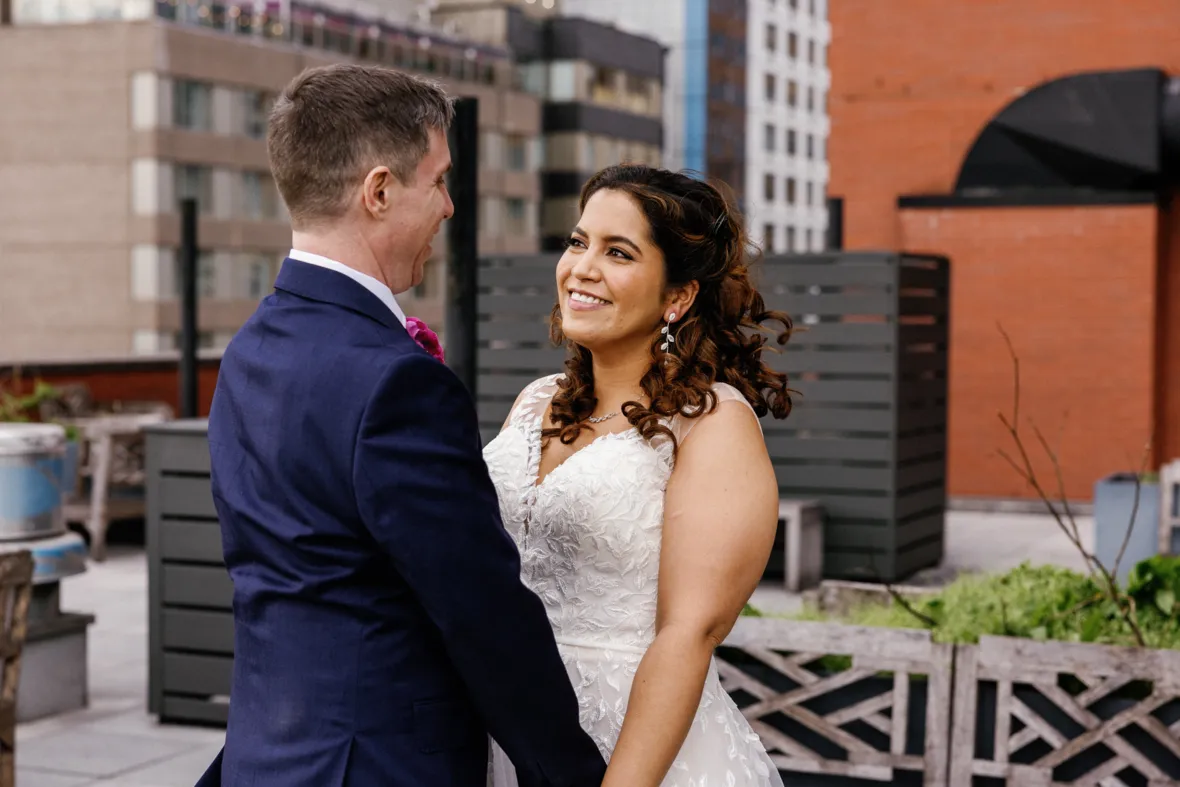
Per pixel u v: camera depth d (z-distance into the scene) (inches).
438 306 2593.5
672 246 95.9
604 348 99.0
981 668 147.0
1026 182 513.7
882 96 542.6
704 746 96.4
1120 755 143.4
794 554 349.1
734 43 3735.2
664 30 3666.3
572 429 98.9
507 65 2915.8
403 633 80.4
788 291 369.1
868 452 362.9
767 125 3863.2
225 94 2282.2
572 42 3063.5
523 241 2947.8
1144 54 508.1
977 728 148.6
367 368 79.7
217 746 225.6
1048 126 507.5
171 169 2225.6
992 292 512.4
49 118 2262.6
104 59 2223.2
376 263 84.7
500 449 100.9
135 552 428.5
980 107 529.7
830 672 155.7
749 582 91.6
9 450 236.7
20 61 2261.3
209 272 2260.1
